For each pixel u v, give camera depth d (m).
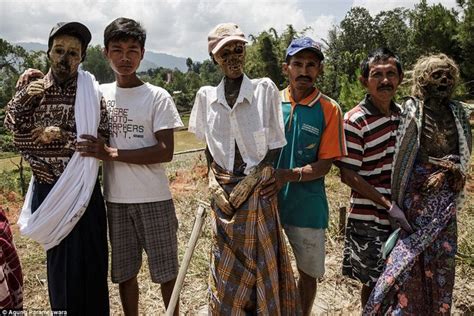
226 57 2.60
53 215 2.60
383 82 2.83
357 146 2.95
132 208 2.90
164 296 3.09
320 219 2.95
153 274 2.97
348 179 2.99
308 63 2.80
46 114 2.67
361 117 2.95
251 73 29.47
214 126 2.69
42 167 2.66
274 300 2.54
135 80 2.87
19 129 2.66
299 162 2.89
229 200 2.58
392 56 2.88
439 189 2.86
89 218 2.74
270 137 2.69
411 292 2.84
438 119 2.89
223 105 2.66
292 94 2.95
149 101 2.86
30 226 2.62
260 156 2.65
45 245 2.67
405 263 2.79
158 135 2.86
